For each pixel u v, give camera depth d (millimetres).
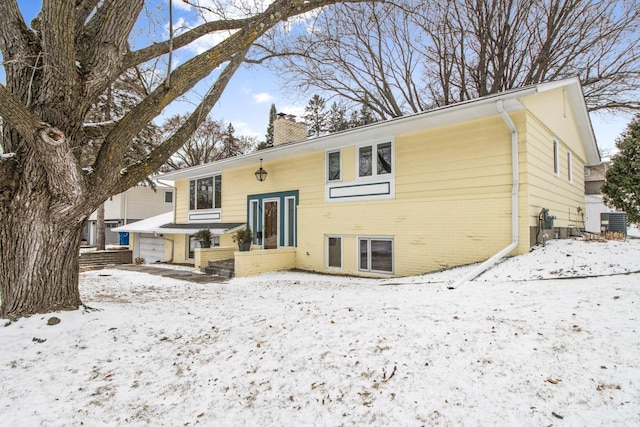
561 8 15891
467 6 16578
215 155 34656
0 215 4461
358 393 2654
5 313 4492
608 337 3045
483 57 17109
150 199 28016
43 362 3439
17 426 2420
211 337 4102
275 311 5199
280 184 12672
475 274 6270
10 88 4648
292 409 2537
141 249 19812
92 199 4582
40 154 3908
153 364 3406
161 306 5801
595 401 2256
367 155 10086
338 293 6547
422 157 8922
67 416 2549
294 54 8773
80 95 4703
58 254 4738
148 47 5496
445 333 3512
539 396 2371
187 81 4988
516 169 7434
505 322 3658
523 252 7238
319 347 3516
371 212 9688
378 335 3643
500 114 7488
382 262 9531
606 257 6363
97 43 4754
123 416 2551
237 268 10500
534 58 17062
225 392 2836
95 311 4996
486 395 2449
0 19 4566
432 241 8492
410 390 2613
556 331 3291
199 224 16031
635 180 13367
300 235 11492
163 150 5293
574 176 12352
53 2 4262
